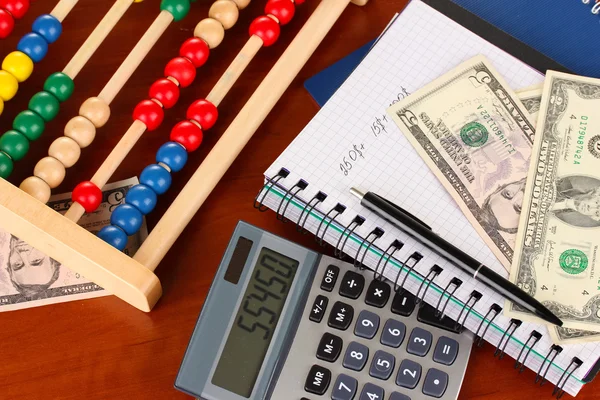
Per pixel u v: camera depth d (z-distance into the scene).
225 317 0.65
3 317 0.69
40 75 0.77
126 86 0.77
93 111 0.70
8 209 0.63
